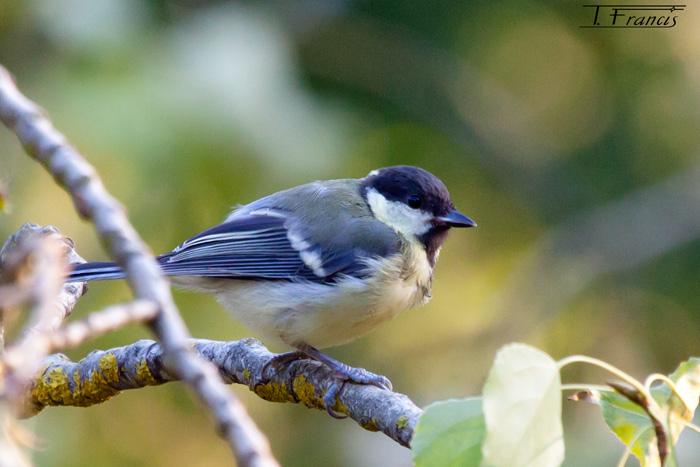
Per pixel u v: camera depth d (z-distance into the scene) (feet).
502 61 44.06
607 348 41.04
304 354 24.18
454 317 40.45
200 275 24.56
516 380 10.87
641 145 43.16
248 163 29.94
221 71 29.94
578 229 43.34
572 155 44.52
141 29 30.71
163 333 9.83
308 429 37.09
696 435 30.91
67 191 11.45
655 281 42.57
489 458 10.63
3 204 16.40
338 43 41.68
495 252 42.83
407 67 42.22
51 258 10.56
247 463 8.94
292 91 32.24
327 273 24.44
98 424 34.83
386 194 26.21
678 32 41.86
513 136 44.45
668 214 43.14
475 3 42.73
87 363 21.75
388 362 38.96
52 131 12.01
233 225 25.46
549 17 42.96
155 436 35.58
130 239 10.84
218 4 34.99
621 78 42.98
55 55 29.53
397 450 36.42
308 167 31.09
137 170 28.60
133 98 28.55
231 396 9.47
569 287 41.96
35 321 9.58
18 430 9.15
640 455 13.73
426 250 25.95
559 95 44.62
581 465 32.63
